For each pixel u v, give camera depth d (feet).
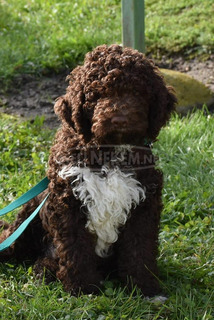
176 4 34.12
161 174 14.47
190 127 22.98
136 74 13.20
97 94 13.24
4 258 16.16
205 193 18.83
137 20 25.61
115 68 13.14
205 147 21.85
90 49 30.14
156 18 32.94
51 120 25.18
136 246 14.29
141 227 14.19
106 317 13.11
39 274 15.08
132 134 13.12
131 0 25.23
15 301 13.94
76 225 13.87
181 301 13.70
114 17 34.22
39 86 27.94
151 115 13.69
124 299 13.94
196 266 15.52
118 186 13.52
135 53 13.65
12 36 31.68
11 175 20.30
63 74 28.94
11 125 24.02
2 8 35.45
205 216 18.12
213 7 33.19
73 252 13.94
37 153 21.85
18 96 27.14
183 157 20.99
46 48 30.37
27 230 15.80
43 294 14.12
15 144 22.33
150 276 14.42
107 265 15.26
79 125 13.50
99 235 14.11
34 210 15.70
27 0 37.04
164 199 18.58
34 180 19.53
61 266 14.25
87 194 13.55
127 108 12.87
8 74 28.17
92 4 35.83
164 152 21.42
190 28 31.45
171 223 17.76
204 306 13.69
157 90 13.55
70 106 13.89
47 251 15.33
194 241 16.70
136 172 13.79
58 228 14.03
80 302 13.65
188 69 29.09
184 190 19.01
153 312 13.64
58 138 14.57
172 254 16.12
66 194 13.66
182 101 25.86
